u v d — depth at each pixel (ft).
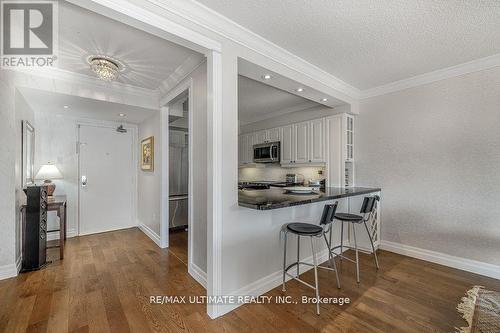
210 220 6.29
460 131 9.08
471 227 8.84
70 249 11.27
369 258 10.25
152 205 13.00
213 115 6.19
